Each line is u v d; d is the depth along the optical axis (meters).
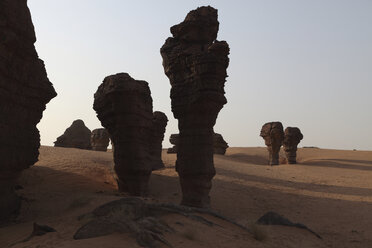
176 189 25.53
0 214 13.67
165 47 19.39
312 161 56.75
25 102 14.54
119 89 19.73
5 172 13.65
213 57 16.75
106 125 21.64
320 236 14.84
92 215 11.48
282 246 11.70
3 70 12.57
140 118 20.45
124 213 11.07
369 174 40.34
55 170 24.62
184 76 18.22
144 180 21.20
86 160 30.70
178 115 18.55
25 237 10.02
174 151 55.41
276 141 52.91
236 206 21.59
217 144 60.00
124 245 8.12
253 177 33.16
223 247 9.77
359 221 18.38
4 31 12.25
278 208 21.70
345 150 77.44
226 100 17.77
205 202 17.33
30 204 16.25
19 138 14.30
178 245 8.96
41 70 15.81
